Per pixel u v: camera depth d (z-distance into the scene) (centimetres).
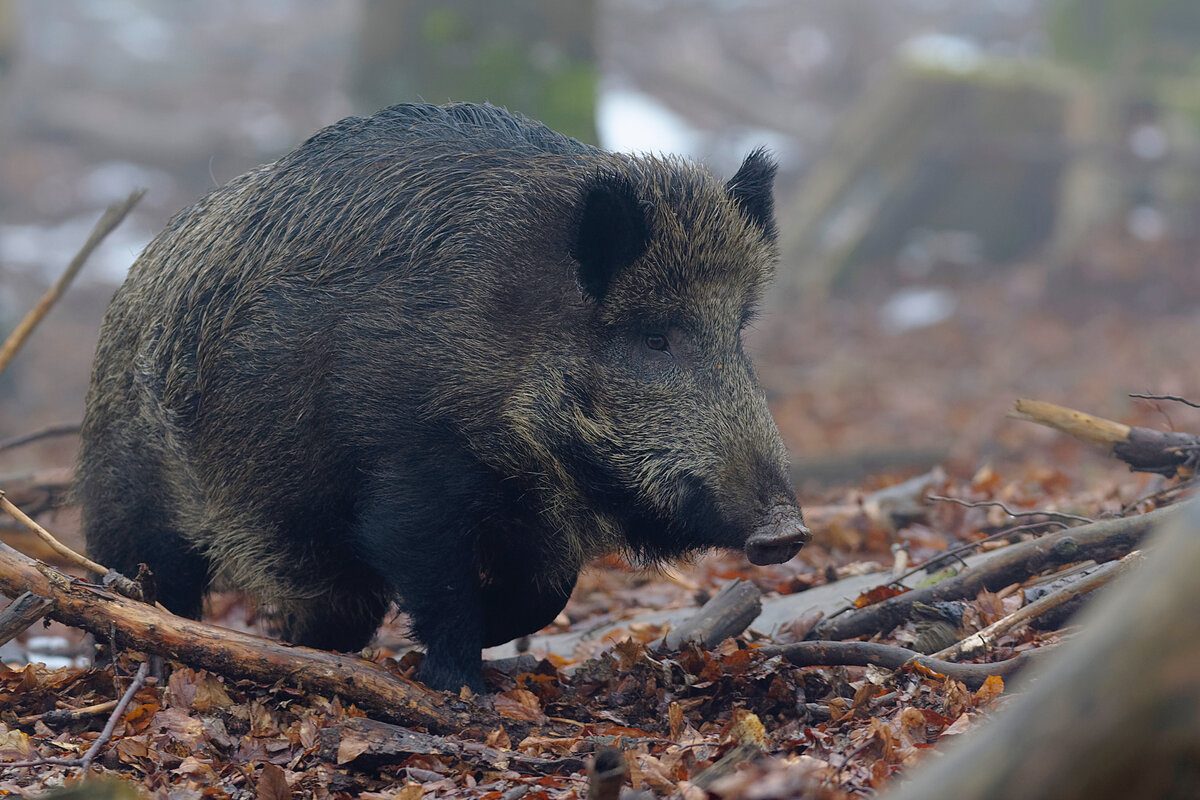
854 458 2264
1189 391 2733
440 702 888
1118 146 4256
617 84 6150
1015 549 989
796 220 4484
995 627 880
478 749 830
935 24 6638
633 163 982
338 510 980
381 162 992
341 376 939
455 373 923
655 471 928
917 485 1588
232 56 6725
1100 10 4838
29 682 897
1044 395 2958
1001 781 366
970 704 803
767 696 895
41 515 1476
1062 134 4341
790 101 6312
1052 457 2245
